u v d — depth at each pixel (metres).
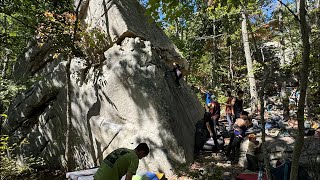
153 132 8.02
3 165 8.91
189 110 10.16
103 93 9.12
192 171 7.29
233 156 7.82
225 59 24.17
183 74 12.26
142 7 10.84
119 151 4.67
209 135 9.34
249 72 14.45
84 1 10.12
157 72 8.71
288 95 6.11
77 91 9.87
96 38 9.36
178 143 7.84
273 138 7.99
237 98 9.83
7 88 10.75
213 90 17.91
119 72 8.78
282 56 12.63
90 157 9.32
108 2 9.46
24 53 12.77
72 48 8.53
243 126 7.82
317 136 6.68
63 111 10.24
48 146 10.73
